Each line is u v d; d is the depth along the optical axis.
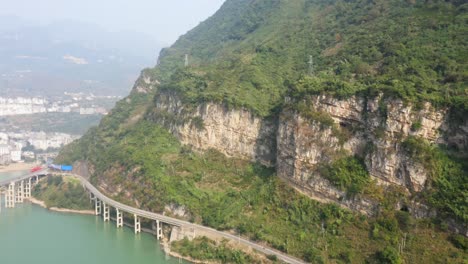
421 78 124.19
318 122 127.94
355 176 118.25
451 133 109.44
